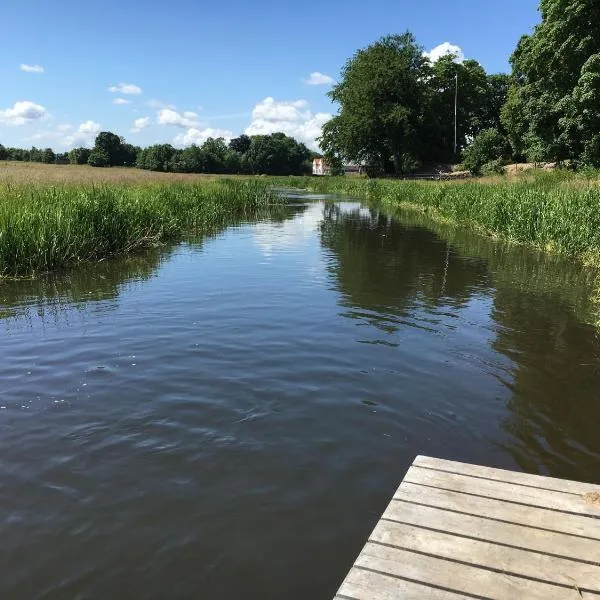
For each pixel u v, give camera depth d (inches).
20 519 125.1
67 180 742.5
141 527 123.3
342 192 1927.9
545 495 118.6
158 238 603.5
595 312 317.4
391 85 2084.2
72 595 104.1
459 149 2576.3
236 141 5044.3
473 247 579.5
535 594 90.4
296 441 162.4
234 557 114.7
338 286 377.4
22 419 173.3
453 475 127.4
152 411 180.1
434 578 94.1
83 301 330.0
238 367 220.1
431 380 212.5
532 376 219.9
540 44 1279.5
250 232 716.7
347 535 121.6
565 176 976.3
